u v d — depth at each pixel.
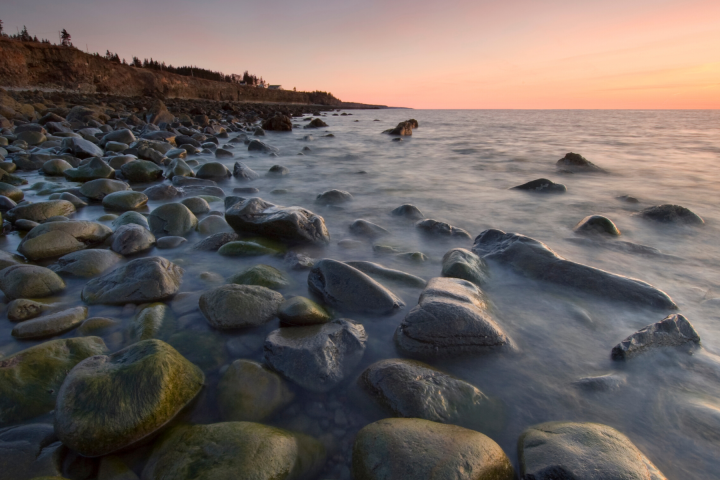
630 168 9.08
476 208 5.48
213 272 3.18
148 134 11.66
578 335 2.36
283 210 4.00
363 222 4.41
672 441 1.60
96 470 1.48
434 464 1.37
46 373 1.85
